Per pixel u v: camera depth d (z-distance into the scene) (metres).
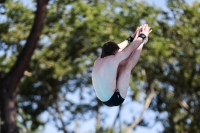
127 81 15.66
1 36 47.09
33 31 39.34
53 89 54.16
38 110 54.72
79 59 49.88
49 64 50.47
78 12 47.06
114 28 47.50
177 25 50.41
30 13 47.38
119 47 16.00
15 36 47.59
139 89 55.16
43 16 38.94
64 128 54.78
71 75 54.25
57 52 50.88
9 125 39.72
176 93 55.03
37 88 54.53
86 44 49.41
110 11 48.25
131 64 15.79
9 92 40.22
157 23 49.75
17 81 40.47
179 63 52.56
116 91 15.61
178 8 50.03
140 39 15.73
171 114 55.75
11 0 47.19
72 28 47.47
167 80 53.50
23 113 54.34
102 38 47.34
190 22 50.56
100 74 15.57
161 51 47.44
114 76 15.45
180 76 53.12
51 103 55.19
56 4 47.34
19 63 39.97
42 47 50.66
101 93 15.65
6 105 39.88
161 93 55.56
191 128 55.53
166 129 55.78
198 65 52.91
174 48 50.31
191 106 54.94
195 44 50.66
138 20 48.22
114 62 15.41
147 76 53.16
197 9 50.41
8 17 47.06
